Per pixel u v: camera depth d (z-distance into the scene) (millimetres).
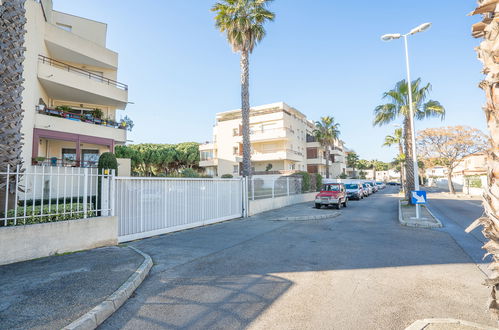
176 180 9625
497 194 2193
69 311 3297
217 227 10430
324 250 6828
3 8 5223
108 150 18438
